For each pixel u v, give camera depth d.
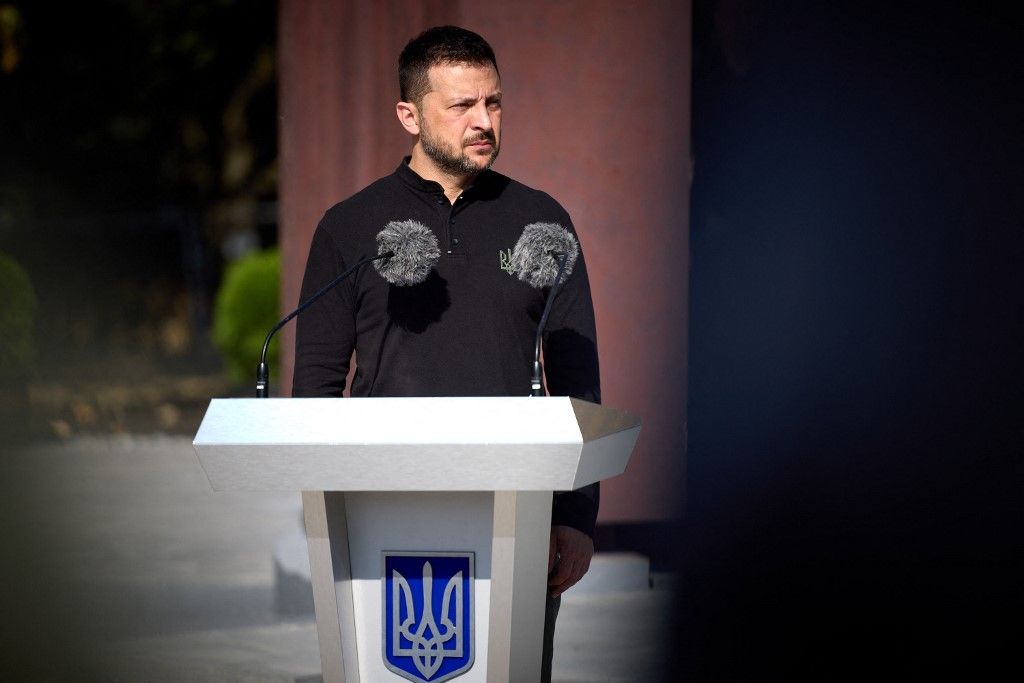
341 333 6.32
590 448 4.84
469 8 12.23
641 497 12.62
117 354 46.16
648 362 12.52
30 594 13.20
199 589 13.36
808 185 13.20
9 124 43.44
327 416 4.89
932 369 13.00
